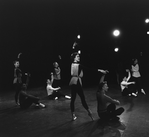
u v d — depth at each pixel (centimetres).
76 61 452
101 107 423
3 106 612
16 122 446
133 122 409
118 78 692
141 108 515
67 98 693
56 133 368
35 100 562
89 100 641
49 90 688
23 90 579
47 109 554
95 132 363
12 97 754
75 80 431
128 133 351
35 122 441
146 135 339
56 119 456
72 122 429
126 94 654
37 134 368
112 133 354
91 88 871
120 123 406
